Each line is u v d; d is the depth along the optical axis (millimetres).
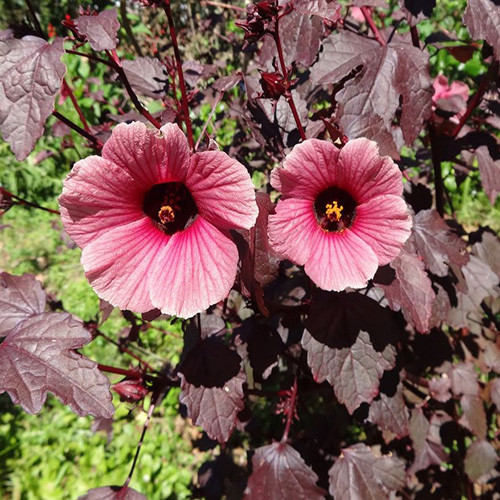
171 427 714
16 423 729
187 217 242
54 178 1152
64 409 745
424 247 342
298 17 281
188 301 232
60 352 254
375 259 249
